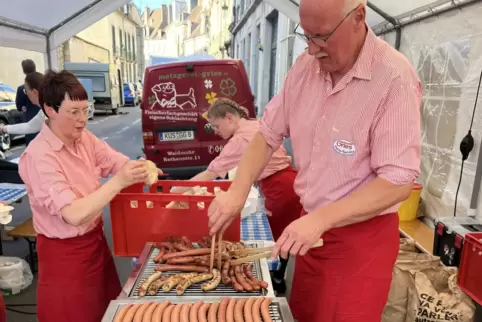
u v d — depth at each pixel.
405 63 1.48
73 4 5.82
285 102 1.81
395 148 1.43
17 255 4.09
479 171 2.97
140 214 2.09
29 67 5.82
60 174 1.79
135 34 51.38
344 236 1.66
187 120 5.45
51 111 1.80
